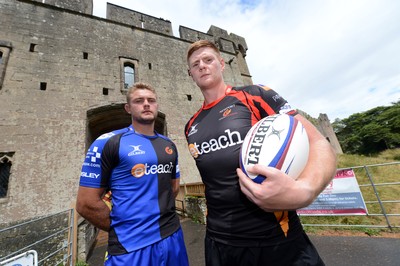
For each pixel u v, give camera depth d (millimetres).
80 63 10016
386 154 29781
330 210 5227
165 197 2314
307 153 1287
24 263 2402
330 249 4117
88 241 5922
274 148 1252
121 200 2090
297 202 999
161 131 13625
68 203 7469
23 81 8281
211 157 1582
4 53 8273
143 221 2047
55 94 8797
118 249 1942
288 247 1336
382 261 3422
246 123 1564
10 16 9117
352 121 44531
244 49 19562
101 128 12336
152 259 1979
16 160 7164
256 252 1361
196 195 8258
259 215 1381
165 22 15000
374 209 6160
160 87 12266
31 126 7828
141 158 2227
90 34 11047
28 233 5949
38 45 9227
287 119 1395
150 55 12805
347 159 13430
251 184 1105
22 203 6789
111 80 10586
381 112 40719
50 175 7531
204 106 1997
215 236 1559
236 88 1874
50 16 10180
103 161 2125
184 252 2299
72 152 8258
